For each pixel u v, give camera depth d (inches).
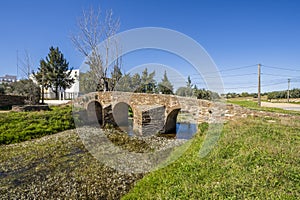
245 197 158.6
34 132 531.2
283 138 304.5
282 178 181.0
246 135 328.5
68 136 517.3
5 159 358.9
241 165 215.5
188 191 182.4
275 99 1945.1
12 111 663.8
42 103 925.2
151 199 190.4
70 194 245.4
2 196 242.4
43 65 1502.2
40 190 256.1
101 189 255.0
